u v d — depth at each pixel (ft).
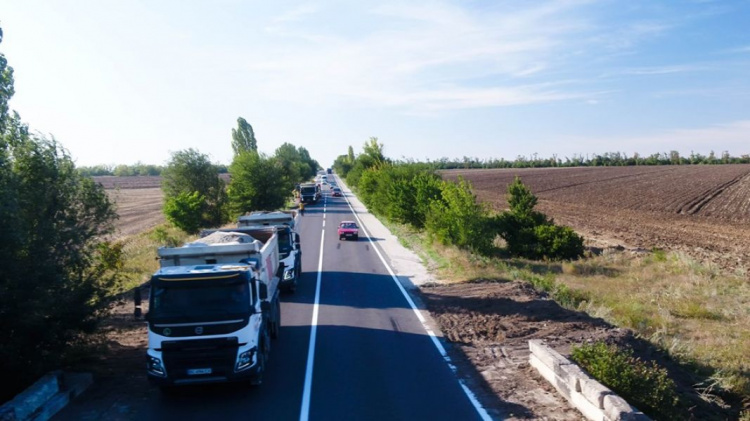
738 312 63.00
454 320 55.11
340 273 84.43
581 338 45.62
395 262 94.63
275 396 35.81
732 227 150.20
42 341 35.60
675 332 55.36
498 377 38.70
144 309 60.70
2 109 37.24
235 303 35.68
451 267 85.40
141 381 39.01
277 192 160.86
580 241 105.40
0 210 31.48
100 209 41.45
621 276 85.40
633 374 33.68
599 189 285.02
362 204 240.53
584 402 31.24
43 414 31.86
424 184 134.41
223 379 34.91
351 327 53.21
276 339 48.96
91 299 39.24
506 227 108.58
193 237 120.67
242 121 258.57
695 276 82.02
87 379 37.73
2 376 34.12
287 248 68.54
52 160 39.52
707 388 39.42
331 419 31.94
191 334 34.76
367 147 276.41
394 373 39.88
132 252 105.91
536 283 74.54
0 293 31.83
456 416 31.96
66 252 37.60
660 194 250.37
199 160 140.15
